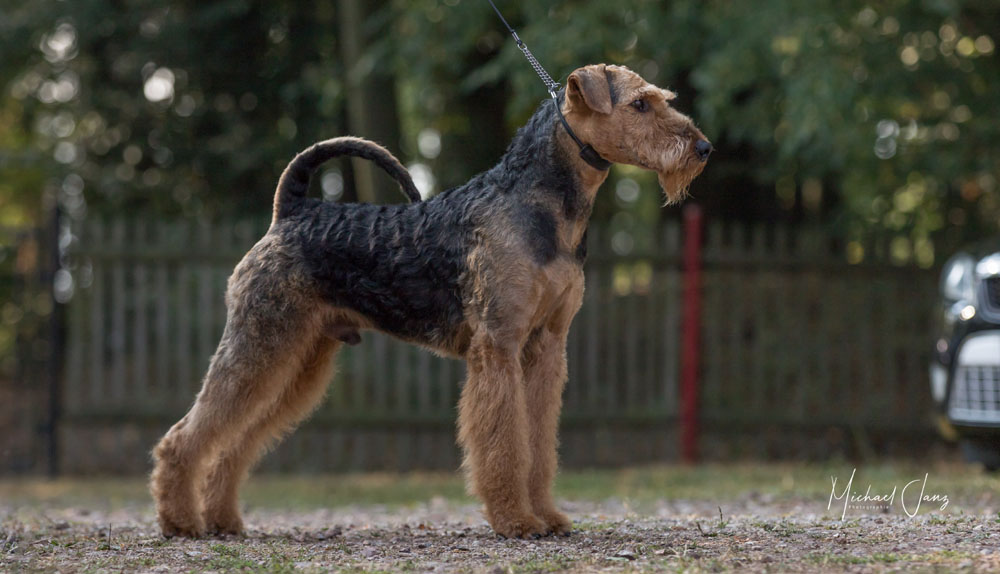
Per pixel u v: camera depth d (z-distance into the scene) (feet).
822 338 27.40
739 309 27.40
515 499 12.25
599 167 12.44
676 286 27.14
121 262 26.53
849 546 11.40
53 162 37.63
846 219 31.53
